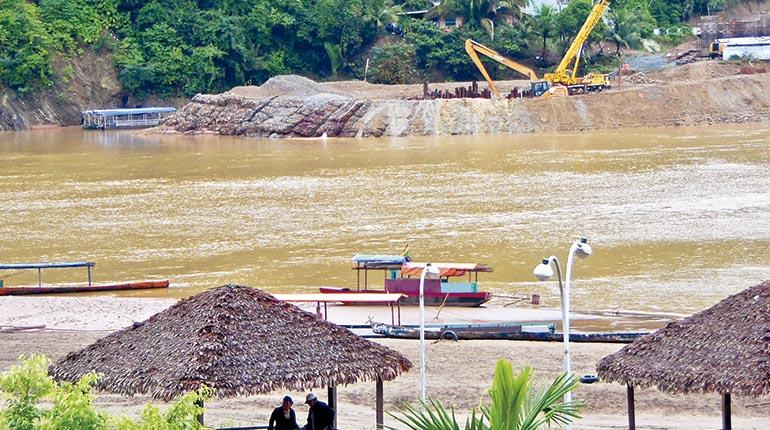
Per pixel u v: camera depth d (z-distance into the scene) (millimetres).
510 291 108562
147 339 57969
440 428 41031
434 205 152625
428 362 81062
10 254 131125
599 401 71562
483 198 156750
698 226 133250
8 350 87125
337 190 168500
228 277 117188
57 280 118750
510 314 100125
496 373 40469
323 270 118688
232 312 57000
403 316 100938
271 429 58250
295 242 132375
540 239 129000
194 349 55375
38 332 94688
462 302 104438
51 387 47500
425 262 120250
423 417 41844
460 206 151125
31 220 151125
